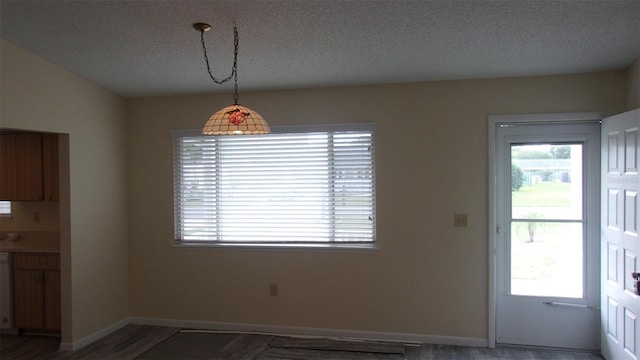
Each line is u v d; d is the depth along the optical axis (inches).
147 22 127.6
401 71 157.2
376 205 170.6
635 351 127.3
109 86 177.5
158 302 191.2
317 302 176.4
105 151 180.5
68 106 162.2
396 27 127.3
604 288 149.2
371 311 171.9
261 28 129.3
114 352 162.9
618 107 151.5
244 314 183.2
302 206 179.2
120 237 189.2
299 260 177.8
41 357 159.2
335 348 163.2
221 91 181.3
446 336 165.9
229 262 184.1
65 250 164.2
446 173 165.0
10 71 140.7
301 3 116.4
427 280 167.2
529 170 161.0
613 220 142.3
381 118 169.8
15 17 125.4
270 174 181.3
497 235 163.2
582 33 127.3
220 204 185.9
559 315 159.5
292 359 154.7
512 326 163.2
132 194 192.5
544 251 160.2
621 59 142.5
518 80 159.0
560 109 155.8
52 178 177.6
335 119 173.5
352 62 150.8
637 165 126.4
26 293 177.0
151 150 190.4
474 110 162.6
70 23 128.7
